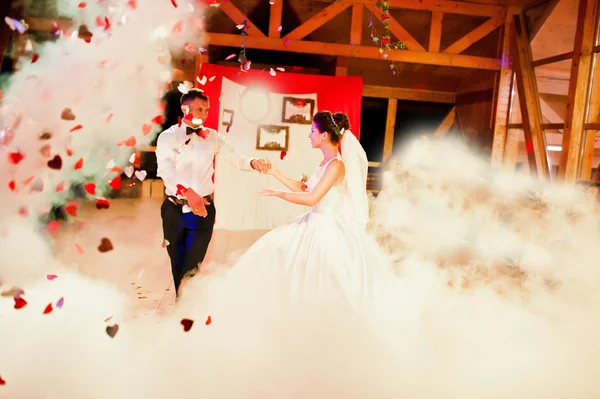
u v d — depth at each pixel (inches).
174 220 117.1
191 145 117.4
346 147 117.3
